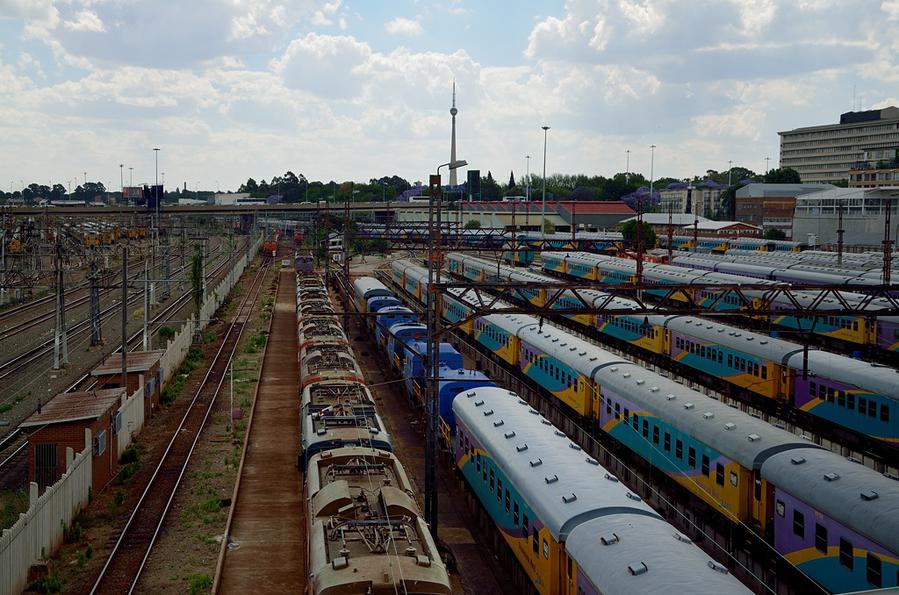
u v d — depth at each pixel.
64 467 30.89
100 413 31.95
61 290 55.12
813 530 23.23
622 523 19.30
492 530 28.03
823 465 24.19
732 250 120.38
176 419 43.41
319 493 21.44
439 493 33.47
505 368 55.38
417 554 17.88
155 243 106.75
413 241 72.75
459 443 33.22
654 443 32.88
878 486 22.19
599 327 66.44
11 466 34.75
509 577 25.69
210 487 32.69
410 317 59.53
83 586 23.89
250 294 100.38
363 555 17.95
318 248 125.31
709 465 28.67
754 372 44.22
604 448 36.41
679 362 53.19
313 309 63.19
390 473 23.69
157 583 24.20
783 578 24.86
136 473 34.59
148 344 51.12
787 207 179.25
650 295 78.56
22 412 43.62
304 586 23.91
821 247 124.12
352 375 37.16
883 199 125.69
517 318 54.88
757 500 26.38
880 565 20.36
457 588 24.84
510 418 29.20
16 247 94.94
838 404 37.50
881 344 53.44
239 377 53.72
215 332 72.94
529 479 23.48
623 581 16.77
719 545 26.94
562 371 42.97
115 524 28.83
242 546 26.95
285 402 47.03
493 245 68.62
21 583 23.31
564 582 20.36
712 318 70.25
